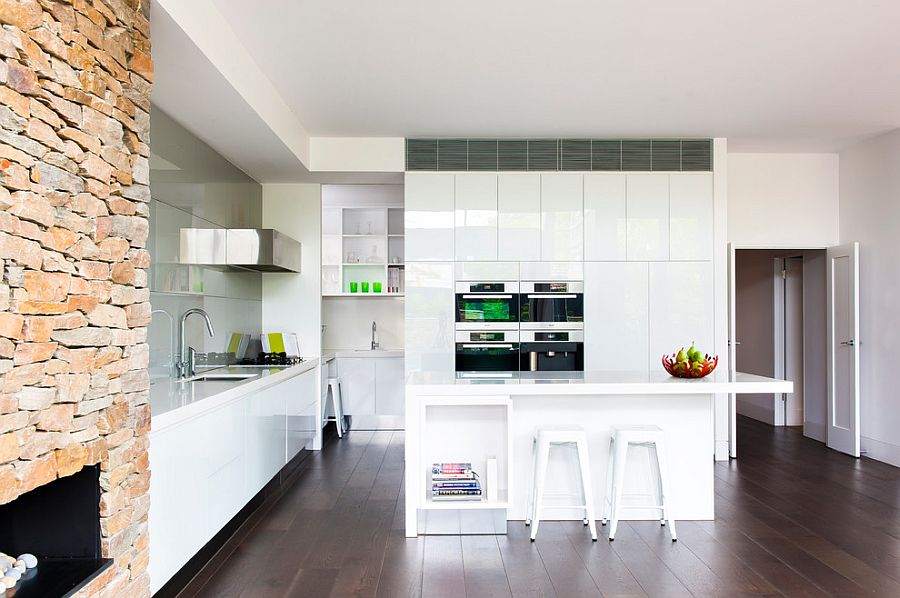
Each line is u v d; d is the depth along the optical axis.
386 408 7.23
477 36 3.64
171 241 3.99
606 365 5.89
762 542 3.61
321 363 6.29
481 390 3.73
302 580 3.09
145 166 2.48
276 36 3.60
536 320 5.89
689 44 3.77
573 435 3.71
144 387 2.45
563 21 3.46
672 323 5.91
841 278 6.09
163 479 2.69
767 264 7.78
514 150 5.88
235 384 3.73
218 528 3.31
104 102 2.16
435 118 5.21
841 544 3.56
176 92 3.61
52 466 1.88
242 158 5.20
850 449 5.90
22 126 1.74
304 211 6.25
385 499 4.46
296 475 5.14
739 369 8.51
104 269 2.18
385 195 7.64
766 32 3.61
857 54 3.93
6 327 1.68
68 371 1.96
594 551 3.49
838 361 6.11
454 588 3.00
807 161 6.33
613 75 4.26
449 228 5.87
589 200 5.91
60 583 1.99
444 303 5.88
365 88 4.47
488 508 3.77
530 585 3.03
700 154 5.91
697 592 2.95
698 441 4.04
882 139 5.71
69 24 1.94
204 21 3.08
